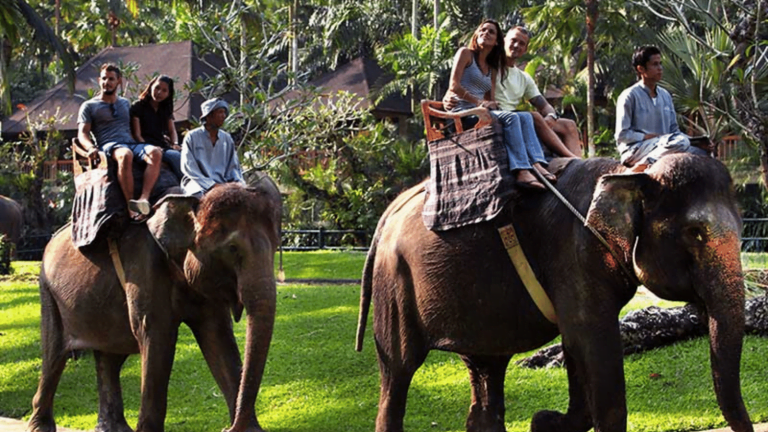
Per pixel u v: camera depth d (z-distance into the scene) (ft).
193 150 22.57
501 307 18.58
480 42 20.22
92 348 23.81
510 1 87.66
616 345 17.22
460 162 19.22
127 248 22.54
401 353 20.17
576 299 17.39
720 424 23.41
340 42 110.01
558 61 88.53
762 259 37.88
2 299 46.98
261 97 45.57
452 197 19.19
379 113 104.94
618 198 16.63
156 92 24.81
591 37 58.65
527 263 18.13
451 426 25.07
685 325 29.35
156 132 25.05
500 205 18.21
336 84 109.40
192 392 29.71
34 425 25.18
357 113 61.67
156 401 21.89
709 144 19.13
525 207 18.38
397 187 78.48
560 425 19.86
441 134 19.74
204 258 20.84
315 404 27.68
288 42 106.52
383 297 20.44
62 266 24.34
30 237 84.99
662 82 35.76
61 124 102.58
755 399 24.88
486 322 18.83
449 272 19.04
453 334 19.31
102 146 24.16
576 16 66.69
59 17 135.13
